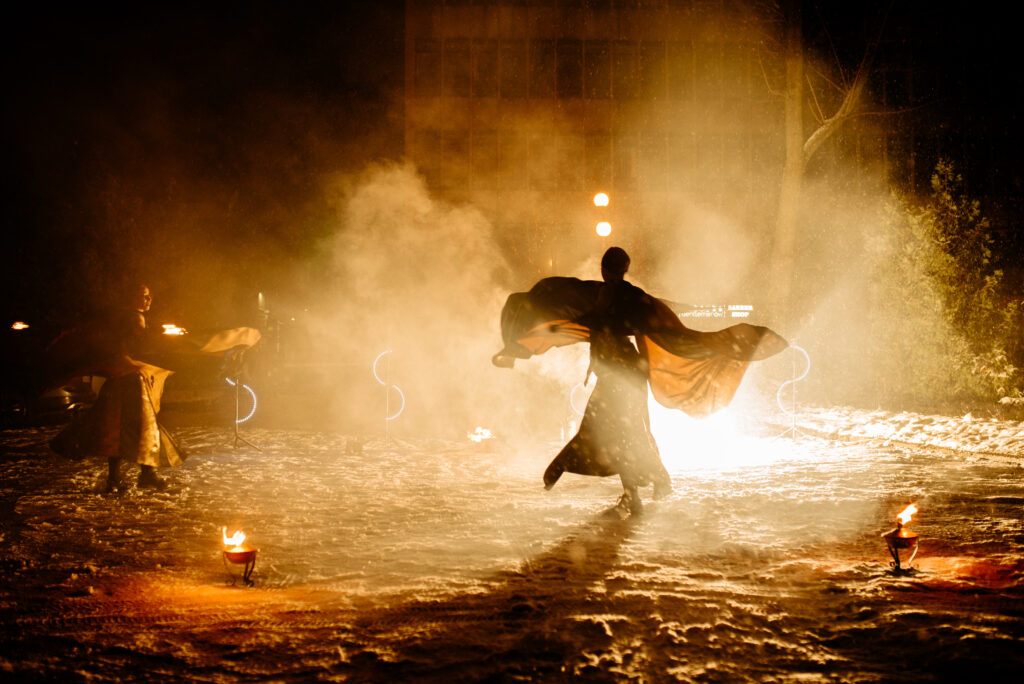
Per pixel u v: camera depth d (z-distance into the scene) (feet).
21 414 41.68
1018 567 15.42
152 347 24.12
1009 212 128.16
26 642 11.82
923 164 131.44
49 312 64.59
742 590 14.02
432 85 142.82
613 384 19.99
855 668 10.69
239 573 15.30
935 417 39.52
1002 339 50.70
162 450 24.18
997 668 10.54
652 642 11.63
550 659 11.07
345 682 10.40
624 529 18.69
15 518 20.36
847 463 29.01
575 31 142.92
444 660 11.07
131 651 11.46
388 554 16.69
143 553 16.99
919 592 13.84
